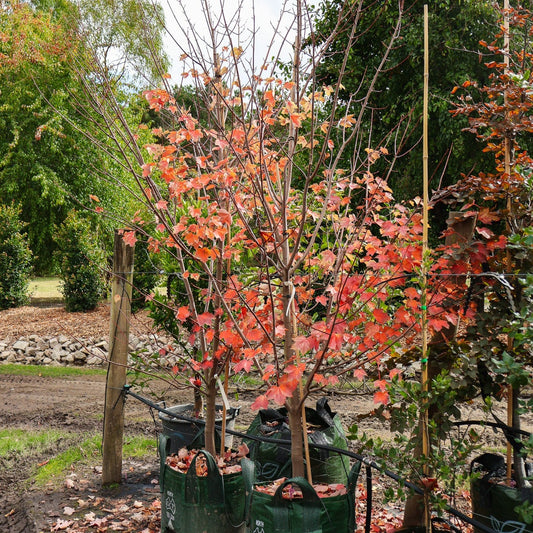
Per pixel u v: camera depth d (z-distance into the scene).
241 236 3.09
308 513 2.22
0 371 8.14
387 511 3.45
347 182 3.14
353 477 2.41
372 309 2.86
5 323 11.23
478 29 9.15
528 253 2.47
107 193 16.47
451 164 9.53
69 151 17.47
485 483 2.41
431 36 9.11
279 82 2.87
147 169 2.81
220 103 3.06
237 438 4.97
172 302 4.54
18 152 17.45
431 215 8.83
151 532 3.27
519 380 2.22
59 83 17.20
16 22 16.84
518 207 2.69
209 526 2.69
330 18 9.32
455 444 2.27
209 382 3.24
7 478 4.32
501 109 2.76
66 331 10.03
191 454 3.30
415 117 9.13
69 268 12.24
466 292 2.63
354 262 2.85
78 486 4.01
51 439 5.16
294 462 2.60
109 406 3.98
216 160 3.22
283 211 2.64
